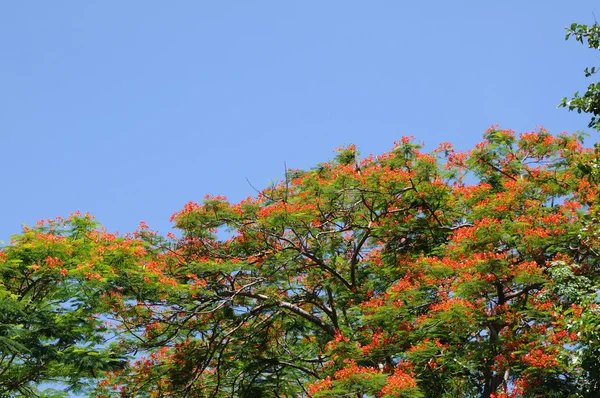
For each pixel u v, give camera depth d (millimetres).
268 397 21578
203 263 21250
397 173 21797
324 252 22812
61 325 18672
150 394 22031
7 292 17281
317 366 23141
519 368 17031
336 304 22203
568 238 18500
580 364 13703
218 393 22625
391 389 15844
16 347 16953
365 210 23328
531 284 18422
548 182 22156
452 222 22906
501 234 18484
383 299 19609
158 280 20219
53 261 18391
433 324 18328
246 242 22750
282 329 23016
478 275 17594
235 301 22516
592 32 13414
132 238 22453
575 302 14969
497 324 18656
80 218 21141
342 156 25234
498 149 23297
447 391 19141
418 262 19094
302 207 21578
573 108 13547
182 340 22078
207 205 22500
